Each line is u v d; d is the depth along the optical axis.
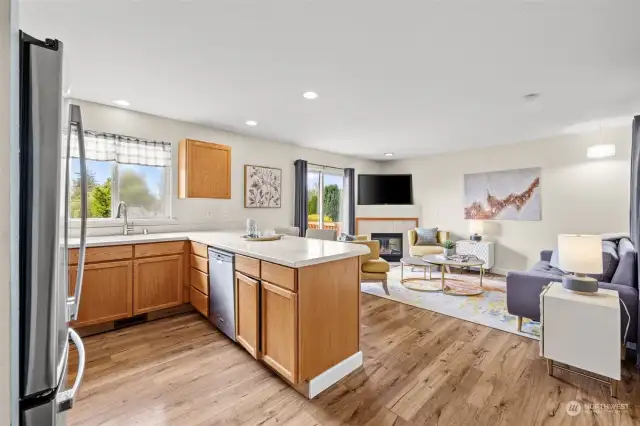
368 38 2.02
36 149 0.74
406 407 1.79
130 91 2.92
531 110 3.45
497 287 4.45
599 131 4.31
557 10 1.72
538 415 1.71
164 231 3.73
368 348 2.54
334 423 1.66
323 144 5.25
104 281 2.76
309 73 2.54
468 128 4.22
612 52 2.18
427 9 1.72
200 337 2.72
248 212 4.62
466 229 5.79
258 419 1.69
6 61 0.61
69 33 1.95
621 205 4.15
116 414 1.72
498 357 2.38
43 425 0.78
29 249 0.74
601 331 1.91
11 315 0.67
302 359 1.87
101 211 3.35
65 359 0.95
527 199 5.00
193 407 1.79
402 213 6.50
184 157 3.63
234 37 2.01
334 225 6.32
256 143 4.73
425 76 2.59
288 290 1.90
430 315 3.32
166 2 1.66
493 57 2.26
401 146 5.41
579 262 2.17
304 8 1.72
